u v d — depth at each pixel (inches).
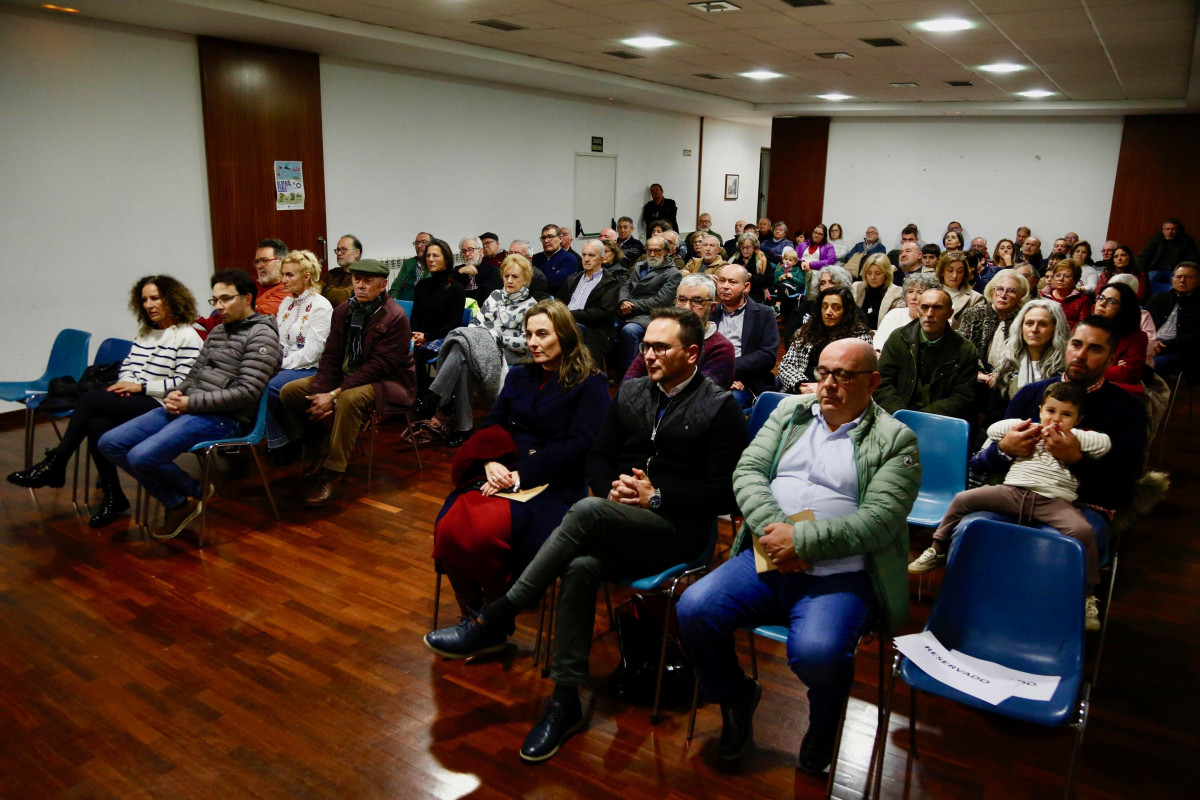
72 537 137.6
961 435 114.7
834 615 77.0
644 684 94.9
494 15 242.5
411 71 318.7
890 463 80.3
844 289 150.9
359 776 81.7
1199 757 86.6
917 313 157.9
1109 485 100.6
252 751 85.4
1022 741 89.0
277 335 144.6
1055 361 130.8
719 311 167.2
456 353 182.2
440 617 113.9
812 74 355.6
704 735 89.1
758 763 84.6
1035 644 76.9
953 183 476.7
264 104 265.3
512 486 102.9
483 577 99.7
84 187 223.3
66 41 214.7
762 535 81.0
